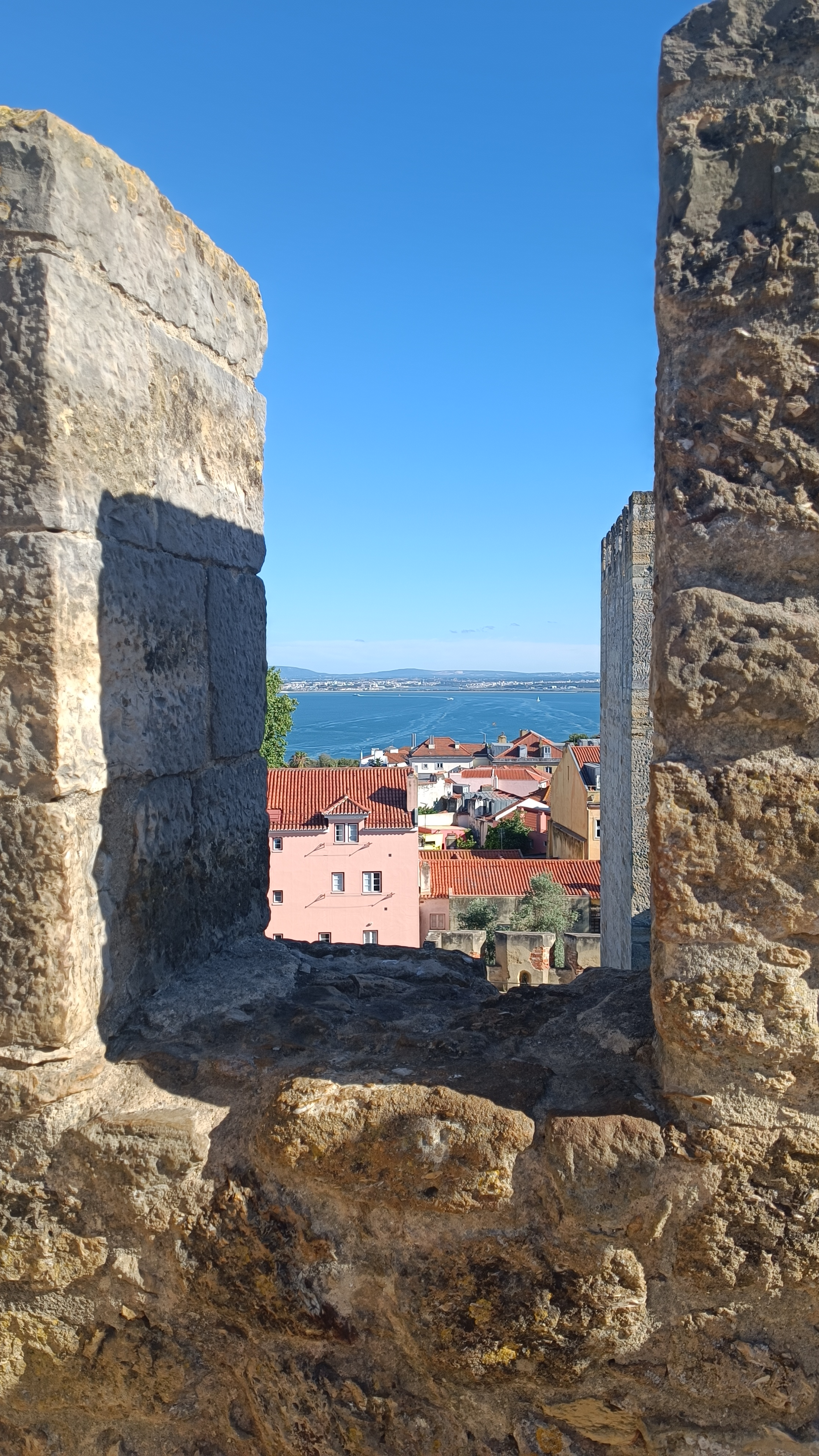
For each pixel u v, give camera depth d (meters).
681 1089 1.91
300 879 30.53
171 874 2.71
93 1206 2.17
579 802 37.81
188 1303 2.15
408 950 3.49
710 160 1.86
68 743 2.15
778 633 1.83
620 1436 1.95
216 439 3.01
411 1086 2.06
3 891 2.14
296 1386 2.09
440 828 56.00
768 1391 1.87
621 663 19.59
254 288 3.31
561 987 2.74
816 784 1.82
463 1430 2.01
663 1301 1.91
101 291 2.29
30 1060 2.14
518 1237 1.93
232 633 3.14
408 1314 1.98
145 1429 2.26
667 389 1.92
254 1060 2.29
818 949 1.84
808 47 1.82
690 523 1.89
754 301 1.84
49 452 2.10
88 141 2.24
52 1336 2.23
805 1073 1.85
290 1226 2.05
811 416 1.83
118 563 2.38
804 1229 1.85
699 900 1.87
